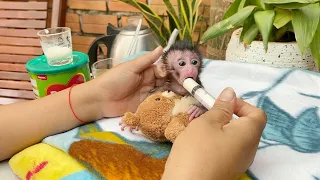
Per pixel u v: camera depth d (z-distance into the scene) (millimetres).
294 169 247
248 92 364
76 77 404
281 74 379
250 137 231
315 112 324
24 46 605
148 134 284
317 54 401
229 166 216
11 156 312
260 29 398
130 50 517
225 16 456
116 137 300
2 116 309
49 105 321
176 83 292
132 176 246
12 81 613
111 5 672
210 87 375
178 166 210
